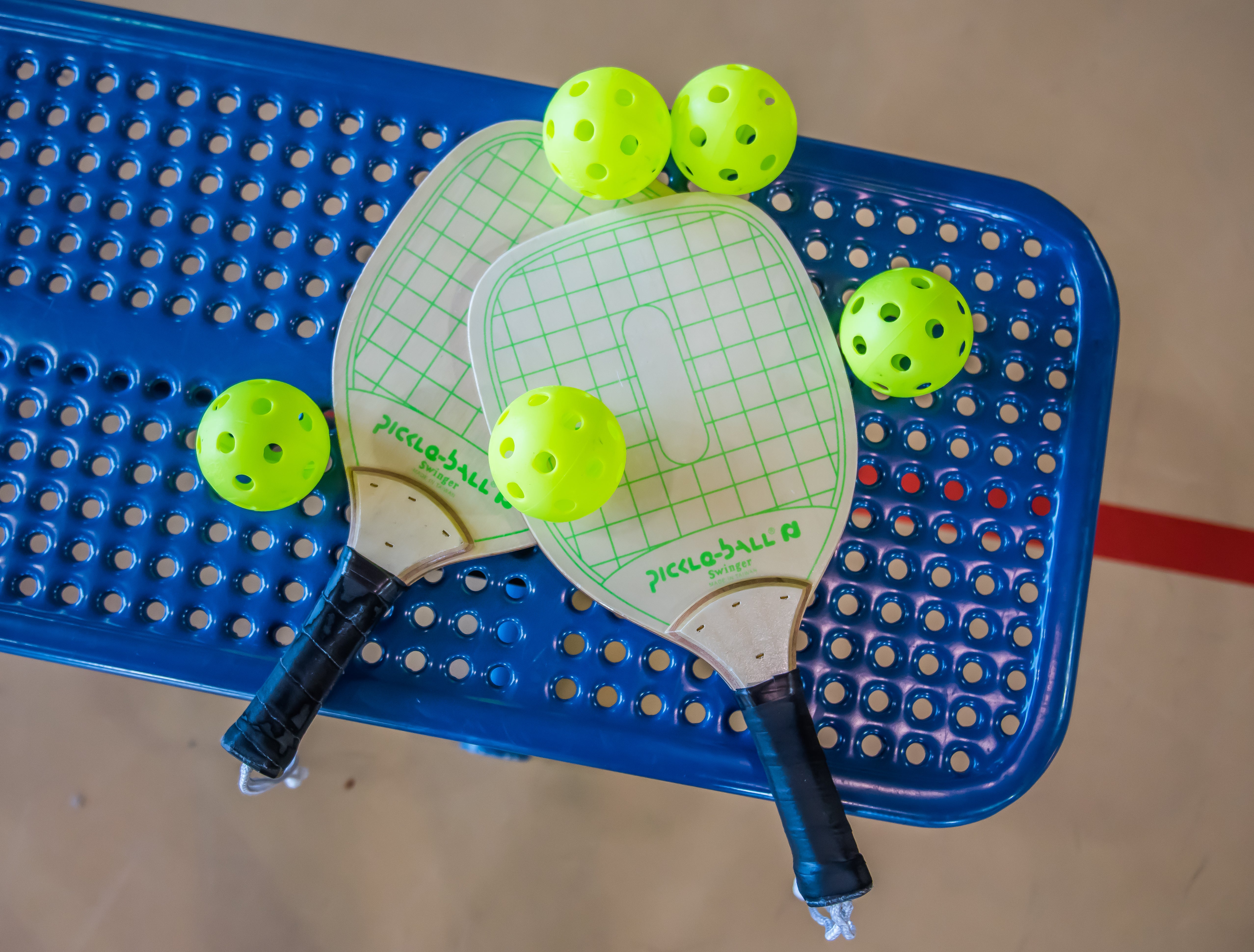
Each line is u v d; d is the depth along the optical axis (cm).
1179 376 111
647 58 109
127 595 72
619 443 66
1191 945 106
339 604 69
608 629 73
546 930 103
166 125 76
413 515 70
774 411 72
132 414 74
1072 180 112
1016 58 113
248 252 75
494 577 73
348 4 108
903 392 71
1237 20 114
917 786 73
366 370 71
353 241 75
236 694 71
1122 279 111
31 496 73
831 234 77
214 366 74
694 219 73
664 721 72
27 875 101
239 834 103
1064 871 106
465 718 71
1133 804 107
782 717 69
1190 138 113
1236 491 110
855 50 111
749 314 73
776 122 68
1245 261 112
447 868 103
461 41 108
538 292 72
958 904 105
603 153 66
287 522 73
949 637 75
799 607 71
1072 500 76
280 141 76
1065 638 75
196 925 101
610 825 104
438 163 76
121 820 102
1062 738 74
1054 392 77
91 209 75
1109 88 113
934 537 75
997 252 78
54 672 103
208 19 106
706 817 105
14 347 74
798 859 68
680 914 103
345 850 103
